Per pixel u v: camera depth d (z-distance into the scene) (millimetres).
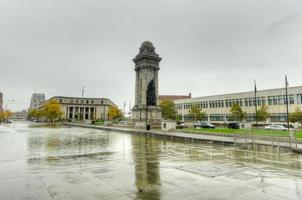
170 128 44938
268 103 66875
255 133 34031
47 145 22297
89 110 162000
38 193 7805
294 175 10312
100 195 7621
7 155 16125
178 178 9766
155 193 7812
